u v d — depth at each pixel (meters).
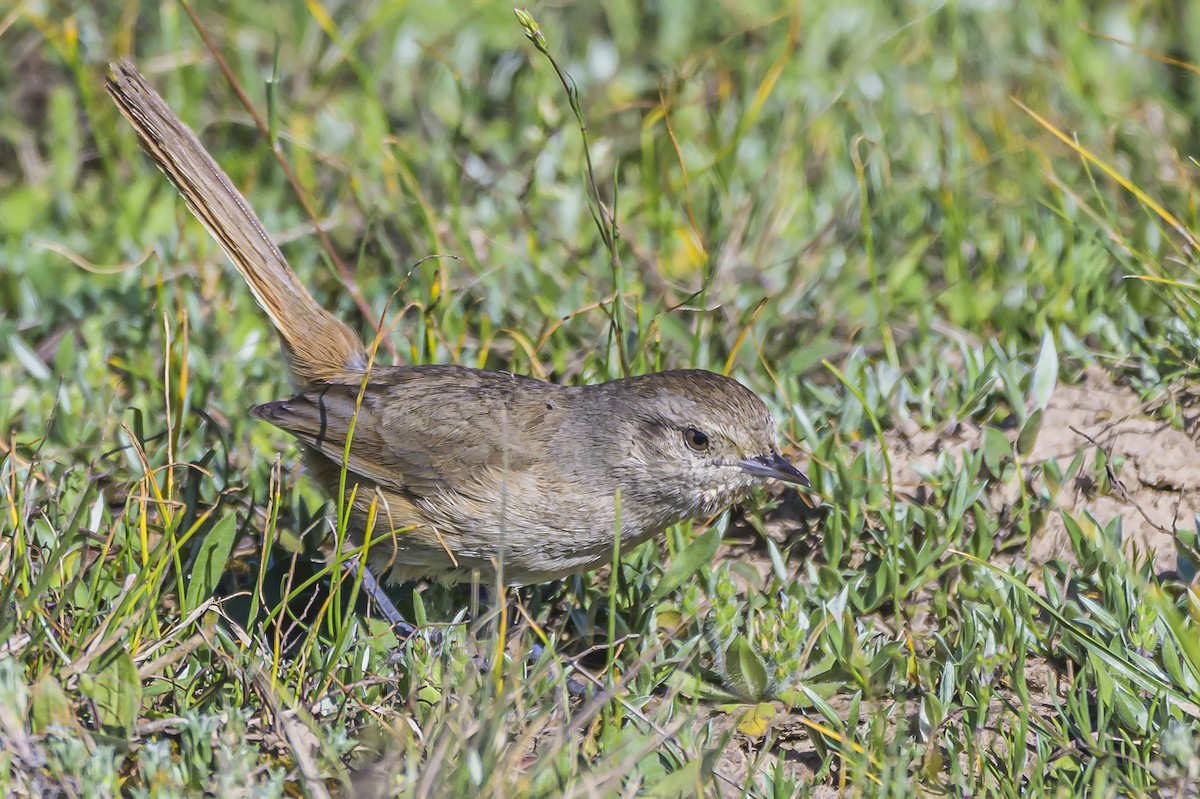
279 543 10.28
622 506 9.65
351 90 16.03
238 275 12.99
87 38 15.41
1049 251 12.58
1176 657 8.30
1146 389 10.77
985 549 9.80
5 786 7.12
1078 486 10.27
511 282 12.84
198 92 15.23
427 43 16.19
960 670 8.63
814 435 10.69
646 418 9.51
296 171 14.25
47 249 13.38
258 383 12.08
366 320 12.41
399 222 13.14
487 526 9.64
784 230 13.52
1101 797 7.30
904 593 9.59
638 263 13.05
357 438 9.82
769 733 8.55
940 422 10.97
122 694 7.71
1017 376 11.07
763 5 16.53
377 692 8.59
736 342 11.30
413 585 10.52
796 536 10.37
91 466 9.71
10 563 8.37
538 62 15.24
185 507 9.40
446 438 9.62
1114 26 15.58
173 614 9.30
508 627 9.80
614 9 16.73
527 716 8.21
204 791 7.42
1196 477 10.20
